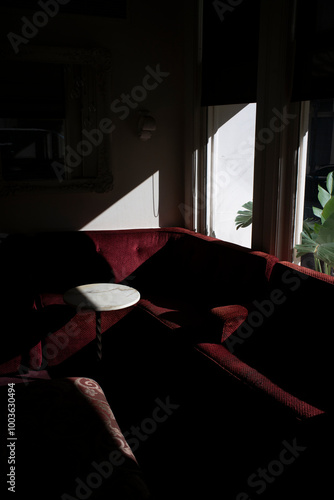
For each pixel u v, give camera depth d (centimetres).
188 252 367
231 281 308
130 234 386
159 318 300
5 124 351
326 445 176
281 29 270
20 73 348
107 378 317
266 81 290
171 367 287
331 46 244
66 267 365
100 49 360
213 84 359
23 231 376
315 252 275
